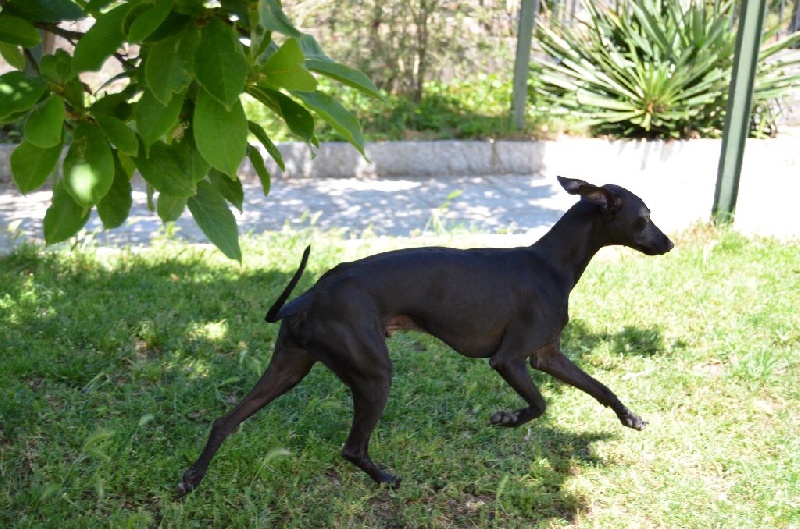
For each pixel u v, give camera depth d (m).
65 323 5.90
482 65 13.93
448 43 13.27
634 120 12.77
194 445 4.57
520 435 4.96
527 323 4.34
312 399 5.05
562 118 13.09
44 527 3.85
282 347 4.13
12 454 4.43
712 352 6.10
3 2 2.58
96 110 2.29
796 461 4.77
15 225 7.88
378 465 4.58
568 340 6.22
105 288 6.62
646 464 4.76
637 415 5.09
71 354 5.52
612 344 6.11
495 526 4.14
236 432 4.73
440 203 10.42
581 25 14.64
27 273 6.93
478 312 4.21
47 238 2.33
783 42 13.18
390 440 4.80
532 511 4.29
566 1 14.82
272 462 4.46
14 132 10.73
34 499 4.02
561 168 12.34
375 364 3.95
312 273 7.23
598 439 4.98
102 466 4.28
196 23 2.12
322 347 3.96
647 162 12.65
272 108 2.29
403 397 5.26
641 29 13.68
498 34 13.81
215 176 2.68
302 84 2.15
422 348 6.07
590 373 5.73
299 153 11.36
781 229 9.34
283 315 4.05
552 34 13.61
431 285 4.11
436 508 4.26
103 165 2.18
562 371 4.66
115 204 2.37
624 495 4.46
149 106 2.14
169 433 4.76
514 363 4.35
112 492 4.18
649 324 6.52
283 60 2.12
